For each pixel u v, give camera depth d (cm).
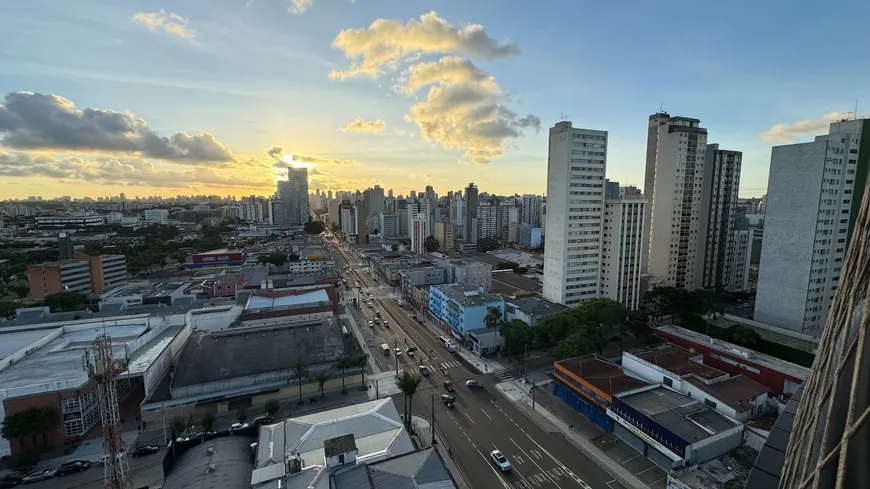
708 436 5744
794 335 9688
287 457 4903
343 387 8738
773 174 10612
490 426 7225
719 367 8981
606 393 7031
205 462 5088
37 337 9775
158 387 8475
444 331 12719
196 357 8962
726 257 15675
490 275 17312
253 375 8469
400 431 5644
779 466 3058
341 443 4850
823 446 1858
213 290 16175
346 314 13200
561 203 12450
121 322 10756
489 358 10388
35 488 5975
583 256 12662
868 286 1869
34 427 6612
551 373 9444
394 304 16088
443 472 4550
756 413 6731
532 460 6266
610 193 19925
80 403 7150
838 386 1881
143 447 6744
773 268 10700
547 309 11900
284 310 12356
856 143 10081
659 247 14650
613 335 11050
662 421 6144
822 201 9794
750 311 12762
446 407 7919
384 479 4378
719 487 5150
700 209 14862
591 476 5881
